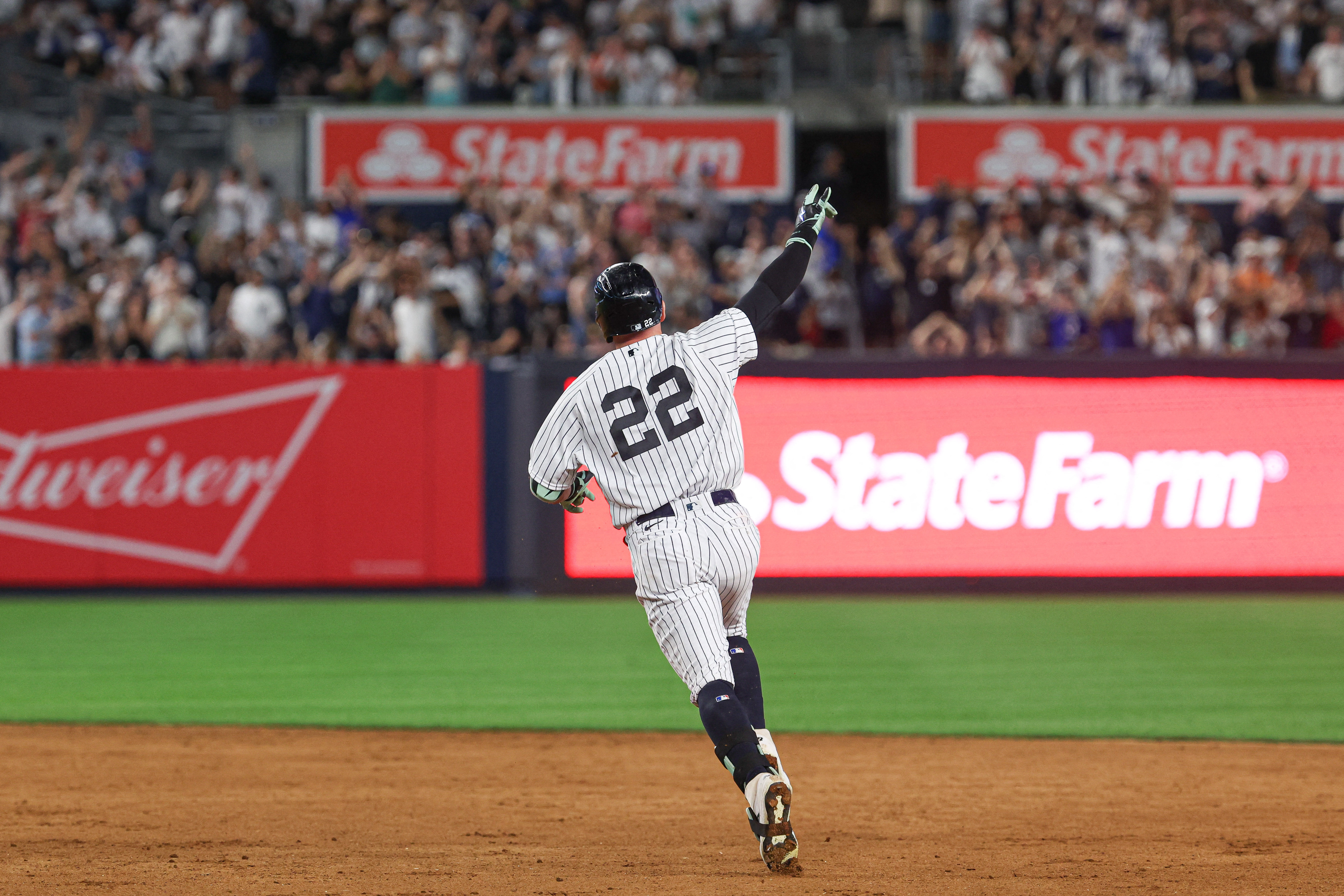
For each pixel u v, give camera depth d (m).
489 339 58.78
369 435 47.94
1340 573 46.81
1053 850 18.14
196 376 47.97
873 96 76.44
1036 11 75.06
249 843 18.50
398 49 73.44
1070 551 47.03
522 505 47.88
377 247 61.28
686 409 16.53
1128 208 65.00
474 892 16.02
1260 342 55.88
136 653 37.66
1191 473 46.94
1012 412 47.06
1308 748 26.08
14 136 71.94
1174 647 37.91
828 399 47.12
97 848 18.20
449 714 29.67
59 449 48.06
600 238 59.78
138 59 74.94
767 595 47.19
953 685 32.81
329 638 40.25
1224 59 73.38
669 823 19.91
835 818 20.22
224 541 48.09
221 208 65.56
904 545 47.12
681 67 76.62
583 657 37.03
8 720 29.00
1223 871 16.98
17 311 57.16
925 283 57.91
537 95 71.88
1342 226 69.06
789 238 17.91
